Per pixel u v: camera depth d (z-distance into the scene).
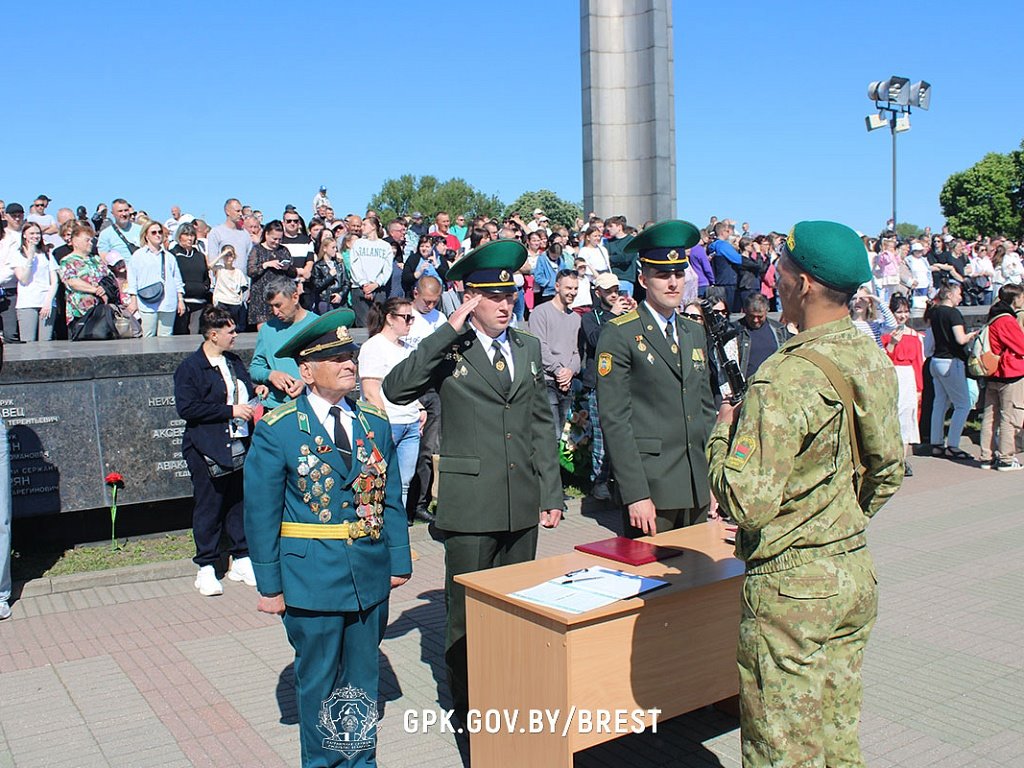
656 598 3.79
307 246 12.61
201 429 6.96
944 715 4.83
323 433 4.06
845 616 3.11
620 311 9.69
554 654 3.66
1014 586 6.95
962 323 11.90
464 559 4.65
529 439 4.79
